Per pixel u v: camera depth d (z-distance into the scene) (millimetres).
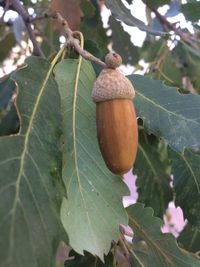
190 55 214
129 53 238
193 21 192
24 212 97
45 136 110
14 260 91
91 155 121
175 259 141
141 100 130
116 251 142
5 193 97
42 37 205
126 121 105
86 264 145
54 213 101
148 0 177
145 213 141
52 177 105
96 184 121
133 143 106
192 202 159
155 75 205
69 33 127
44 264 95
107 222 120
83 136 121
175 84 200
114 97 106
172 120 127
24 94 113
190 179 159
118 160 105
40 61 119
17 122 171
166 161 214
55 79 120
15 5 152
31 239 95
